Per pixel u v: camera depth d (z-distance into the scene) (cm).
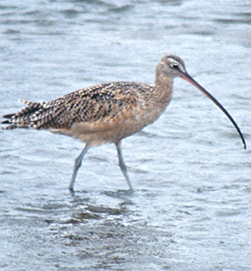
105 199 1321
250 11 2614
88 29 2459
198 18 2544
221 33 2425
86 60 2178
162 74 1408
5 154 1525
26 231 1166
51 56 2206
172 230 1181
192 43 2345
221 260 1073
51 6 2620
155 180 1416
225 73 2097
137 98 1384
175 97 1919
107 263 1060
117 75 2062
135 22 2512
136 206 1288
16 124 1427
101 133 1394
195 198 1324
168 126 1708
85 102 1388
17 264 1048
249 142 1617
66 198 1321
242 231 1176
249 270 1044
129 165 1495
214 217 1235
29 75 2055
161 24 2491
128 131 1402
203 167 1477
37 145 1588
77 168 1390
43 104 1434
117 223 1209
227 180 1411
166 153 1555
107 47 2291
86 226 1194
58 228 1184
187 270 1042
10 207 1263
